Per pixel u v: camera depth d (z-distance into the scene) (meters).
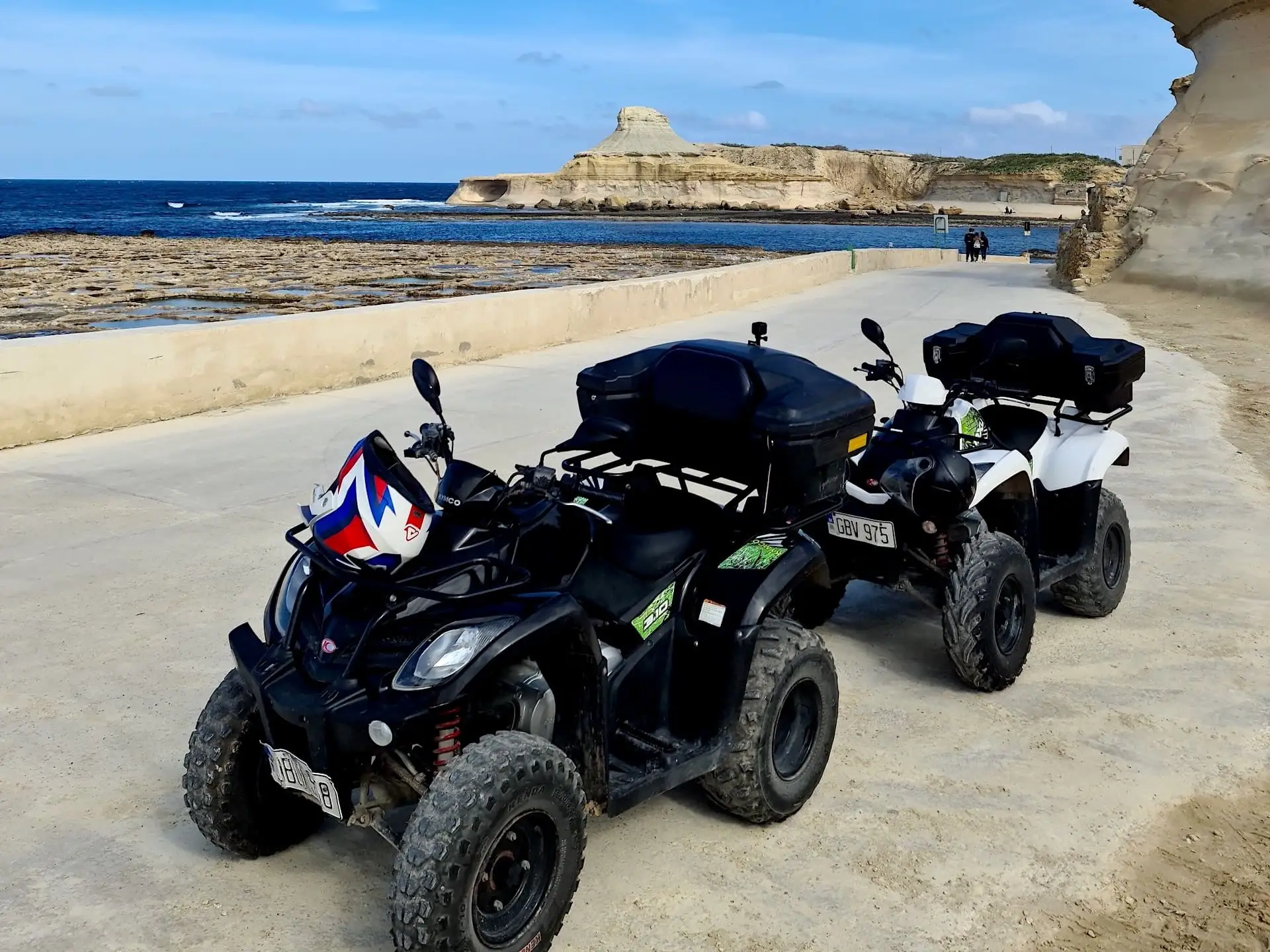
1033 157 195.38
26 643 5.56
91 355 10.12
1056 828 4.13
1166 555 7.32
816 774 4.18
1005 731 4.91
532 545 3.56
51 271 35.25
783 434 3.86
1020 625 5.28
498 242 63.75
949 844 4.01
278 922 3.48
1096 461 5.80
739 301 22.64
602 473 4.39
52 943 3.35
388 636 3.21
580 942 3.39
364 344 12.91
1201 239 27.97
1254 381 14.30
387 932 3.44
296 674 3.26
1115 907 3.66
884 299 25.14
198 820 3.61
